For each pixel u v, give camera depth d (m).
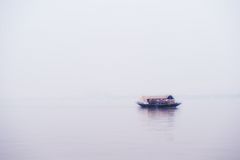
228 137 37.53
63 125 54.38
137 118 60.00
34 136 42.69
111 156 30.09
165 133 41.34
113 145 34.94
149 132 42.59
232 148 31.81
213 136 38.47
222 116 59.28
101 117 66.75
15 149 34.06
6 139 40.44
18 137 41.91
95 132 44.91
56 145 35.94
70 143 36.97
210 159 27.95
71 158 29.83
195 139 36.78
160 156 29.53
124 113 74.06
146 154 30.39
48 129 49.44
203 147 32.53
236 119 54.06
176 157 29.00
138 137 39.19
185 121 52.81
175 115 62.84
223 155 29.16
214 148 31.98
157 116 61.72
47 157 30.39
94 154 31.05
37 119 65.75
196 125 47.72
